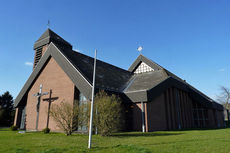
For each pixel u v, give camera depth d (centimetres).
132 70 3184
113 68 2559
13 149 824
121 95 1872
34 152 752
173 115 2191
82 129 1622
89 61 2250
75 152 723
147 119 1712
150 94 1770
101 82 1828
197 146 821
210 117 2620
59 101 1856
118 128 1423
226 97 5362
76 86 1711
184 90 2584
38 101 2080
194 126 2686
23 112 2359
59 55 1973
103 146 844
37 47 2564
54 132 1655
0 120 3625
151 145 852
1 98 4119
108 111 1304
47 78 2081
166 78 2145
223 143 906
